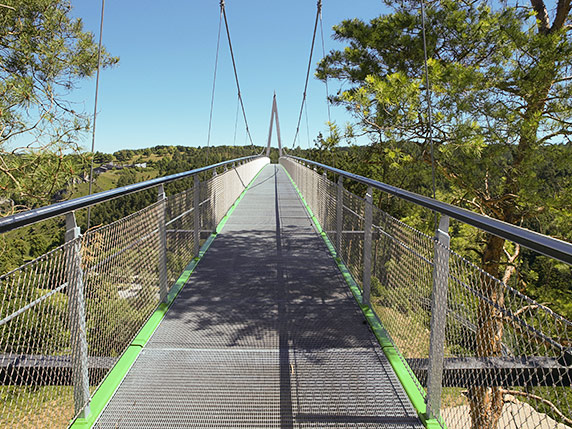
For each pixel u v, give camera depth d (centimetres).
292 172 1569
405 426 198
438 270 194
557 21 696
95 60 584
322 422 200
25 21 531
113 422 199
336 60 915
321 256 504
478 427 160
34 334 159
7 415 147
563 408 120
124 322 258
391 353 261
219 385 230
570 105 609
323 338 288
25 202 489
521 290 753
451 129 622
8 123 473
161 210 340
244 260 485
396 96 609
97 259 215
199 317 324
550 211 643
